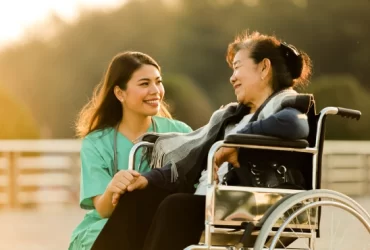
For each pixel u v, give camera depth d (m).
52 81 57.94
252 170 8.31
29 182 27.80
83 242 9.07
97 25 57.03
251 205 8.00
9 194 27.55
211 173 7.89
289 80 8.65
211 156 7.88
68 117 57.47
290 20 53.00
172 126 9.84
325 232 17.33
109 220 8.60
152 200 8.70
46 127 57.84
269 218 7.82
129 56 9.47
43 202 27.97
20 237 18.64
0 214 25.11
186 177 8.93
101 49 57.12
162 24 54.94
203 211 8.34
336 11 52.81
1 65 58.88
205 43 53.62
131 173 8.59
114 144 9.46
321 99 37.50
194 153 8.94
